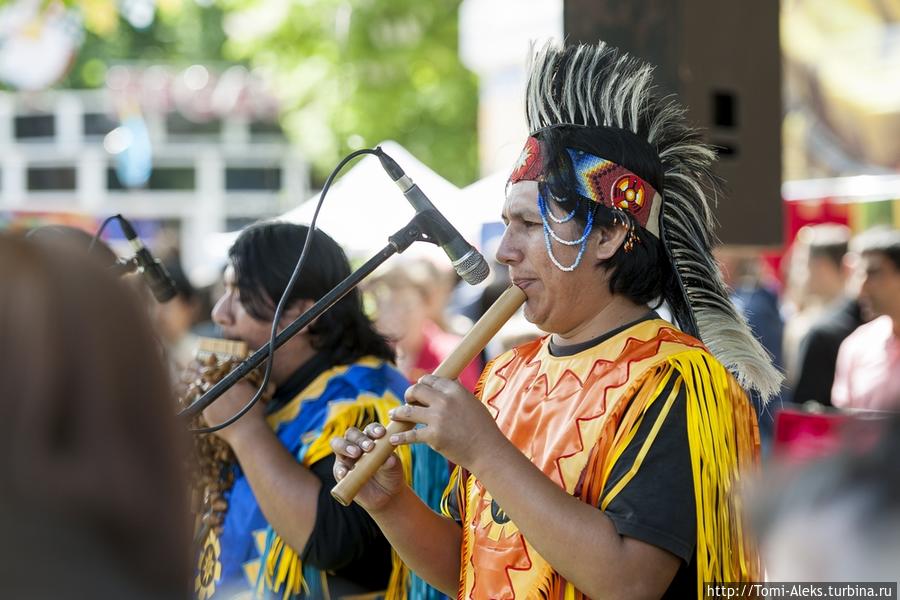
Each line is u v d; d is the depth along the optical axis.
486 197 9.16
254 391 4.32
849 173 15.91
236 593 4.29
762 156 6.64
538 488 3.03
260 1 23.38
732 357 3.61
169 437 1.57
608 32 5.95
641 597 2.98
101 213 23.38
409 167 10.55
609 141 3.38
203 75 25.30
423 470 4.39
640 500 3.02
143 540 1.52
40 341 1.46
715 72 6.38
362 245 10.17
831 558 1.54
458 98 22.27
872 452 1.54
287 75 23.17
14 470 1.43
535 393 3.45
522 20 12.39
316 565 4.13
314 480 4.18
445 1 22.42
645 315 3.43
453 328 9.67
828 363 8.59
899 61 15.42
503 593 3.28
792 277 11.70
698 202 3.57
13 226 1.71
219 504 4.34
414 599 4.30
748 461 3.23
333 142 22.55
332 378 4.48
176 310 9.03
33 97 24.59
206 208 24.95
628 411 3.17
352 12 22.36
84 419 1.48
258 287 4.52
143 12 31.36
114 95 24.73
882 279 7.82
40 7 18.92
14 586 1.43
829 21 16.12
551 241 3.35
